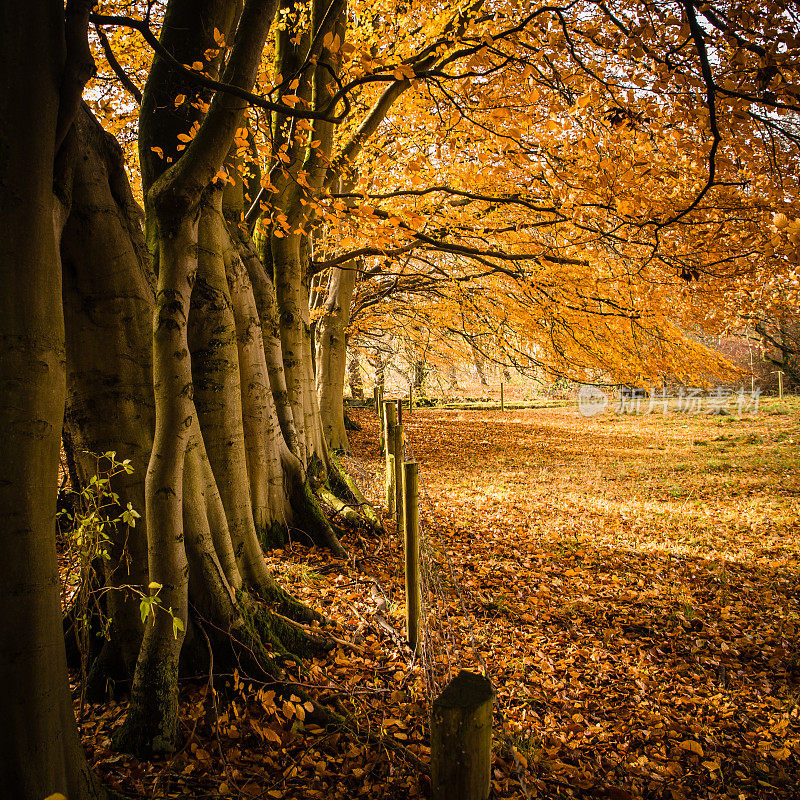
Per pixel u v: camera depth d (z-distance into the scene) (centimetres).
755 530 873
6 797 190
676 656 494
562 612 566
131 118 759
